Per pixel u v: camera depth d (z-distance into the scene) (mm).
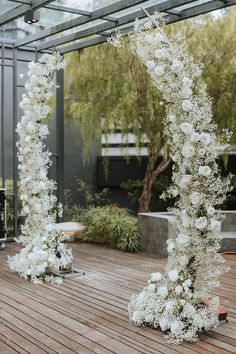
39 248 6371
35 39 8445
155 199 11438
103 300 5328
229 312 4926
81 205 12523
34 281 6078
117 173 12617
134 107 9719
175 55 4387
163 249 7715
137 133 9906
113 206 9891
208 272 4441
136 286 5926
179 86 4344
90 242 9133
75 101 10578
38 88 6406
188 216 4379
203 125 4340
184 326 4227
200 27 9227
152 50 4445
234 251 8008
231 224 8453
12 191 9539
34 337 4227
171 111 4469
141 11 7090
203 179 4305
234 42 9148
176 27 9148
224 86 9172
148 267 6992
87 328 4449
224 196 4391
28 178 6508
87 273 6617
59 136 9812
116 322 4609
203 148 4242
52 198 6680
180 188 4453
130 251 8195
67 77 10484
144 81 9664
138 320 4480
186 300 4391
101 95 10039
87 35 8164
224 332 4375
